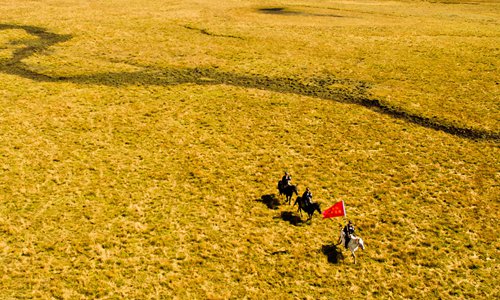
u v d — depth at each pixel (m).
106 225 25.20
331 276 22.09
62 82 45.34
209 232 25.05
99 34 61.09
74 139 34.34
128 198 27.70
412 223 26.00
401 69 50.34
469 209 27.23
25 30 61.34
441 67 50.56
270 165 31.86
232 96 43.31
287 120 38.75
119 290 20.84
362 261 23.12
